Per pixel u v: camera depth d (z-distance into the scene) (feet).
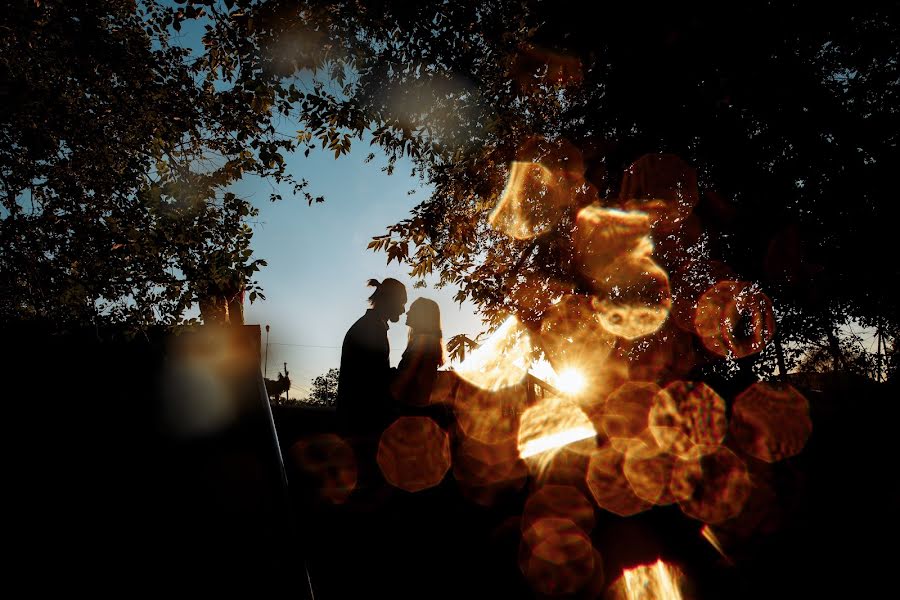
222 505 6.15
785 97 22.56
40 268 27.78
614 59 22.49
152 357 8.14
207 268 28.68
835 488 18.24
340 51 24.95
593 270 30.40
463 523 14.05
